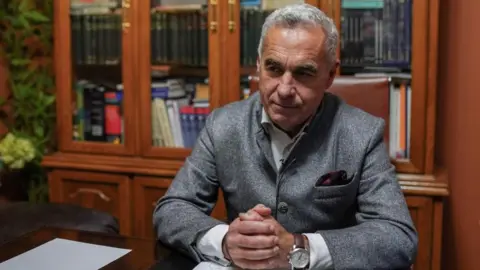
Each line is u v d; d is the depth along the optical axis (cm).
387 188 136
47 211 206
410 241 126
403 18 216
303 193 138
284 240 119
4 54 284
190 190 146
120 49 251
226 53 236
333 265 119
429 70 211
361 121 144
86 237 140
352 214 144
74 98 261
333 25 133
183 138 249
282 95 129
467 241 245
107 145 256
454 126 240
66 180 260
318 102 135
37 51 282
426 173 215
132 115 251
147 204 249
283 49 128
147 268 121
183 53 243
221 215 232
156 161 249
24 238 139
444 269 249
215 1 233
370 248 121
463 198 243
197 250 126
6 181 280
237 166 146
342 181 137
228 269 122
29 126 282
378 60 221
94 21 254
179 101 247
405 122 218
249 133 146
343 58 224
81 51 258
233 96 237
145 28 245
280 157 143
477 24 233
